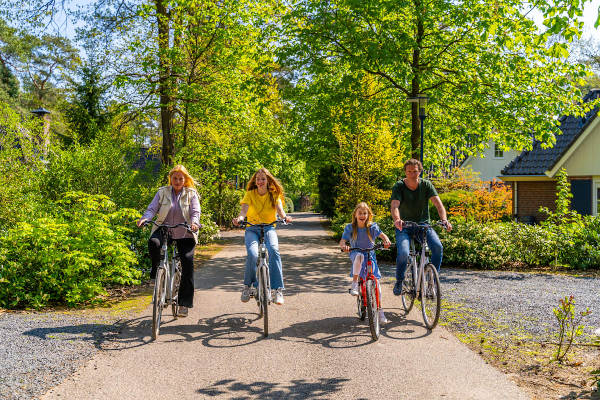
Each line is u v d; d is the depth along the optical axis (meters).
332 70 14.57
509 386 3.87
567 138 20.98
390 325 5.75
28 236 6.84
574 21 5.15
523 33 11.96
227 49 15.45
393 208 6.00
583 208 18.66
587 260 10.42
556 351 4.78
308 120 15.01
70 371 4.16
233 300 7.15
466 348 4.85
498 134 15.12
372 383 3.95
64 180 10.13
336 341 5.10
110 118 15.81
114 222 8.79
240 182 29.91
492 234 10.87
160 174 12.78
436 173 18.55
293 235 20.70
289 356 4.62
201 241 15.64
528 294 7.61
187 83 14.97
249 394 3.73
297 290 7.94
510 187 21.69
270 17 15.25
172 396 3.69
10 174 9.57
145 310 6.45
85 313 6.23
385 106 15.16
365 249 5.62
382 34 12.00
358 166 18.73
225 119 15.97
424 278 5.72
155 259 5.42
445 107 14.77
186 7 14.80
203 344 4.98
